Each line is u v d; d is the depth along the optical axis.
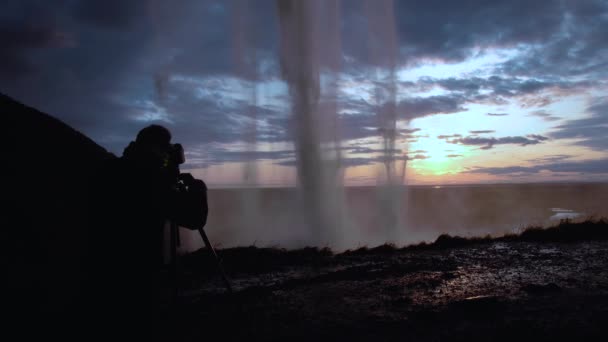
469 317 3.44
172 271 3.73
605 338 2.82
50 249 4.76
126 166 2.26
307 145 35.47
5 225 4.58
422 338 3.02
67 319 3.34
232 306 4.07
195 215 2.40
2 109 6.25
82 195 6.00
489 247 7.40
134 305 2.10
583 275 4.81
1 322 3.28
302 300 4.29
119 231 2.15
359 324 3.42
